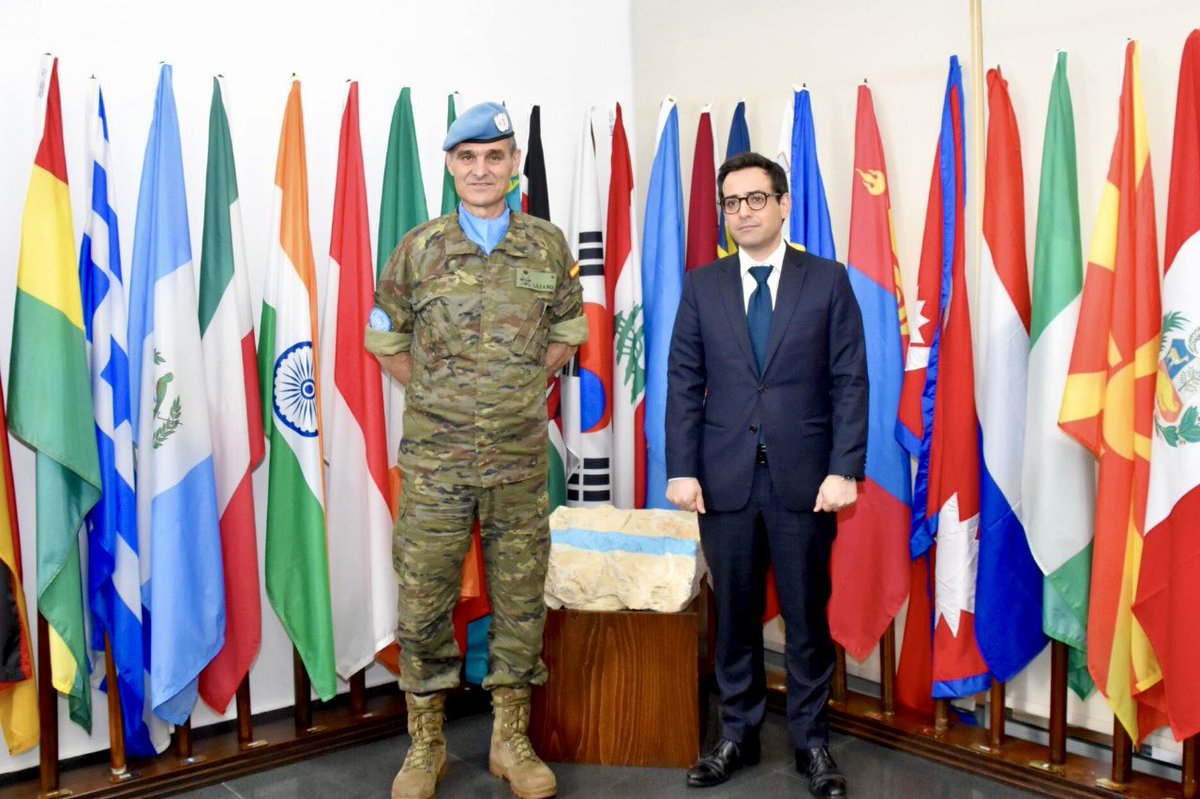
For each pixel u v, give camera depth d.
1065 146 2.24
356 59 2.85
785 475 2.16
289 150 2.54
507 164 2.27
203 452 2.38
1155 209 2.18
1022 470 2.33
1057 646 2.32
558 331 2.41
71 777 2.40
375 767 2.54
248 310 2.52
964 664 2.45
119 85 2.48
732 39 3.15
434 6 3.00
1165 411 2.03
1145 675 2.14
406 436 2.30
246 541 2.50
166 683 2.32
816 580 2.24
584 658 2.49
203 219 2.57
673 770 2.45
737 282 2.25
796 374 2.17
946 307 2.46
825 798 2.25
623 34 3.47
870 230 2.61
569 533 2.57
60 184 2.22
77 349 2.21
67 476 2.24
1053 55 2.40
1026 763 2.34
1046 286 2.26
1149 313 2.11
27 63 2.35
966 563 2.42
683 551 2.47
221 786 2.43
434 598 2.30
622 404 3.05
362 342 2.62
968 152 2.55
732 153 2.95
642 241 3.30
